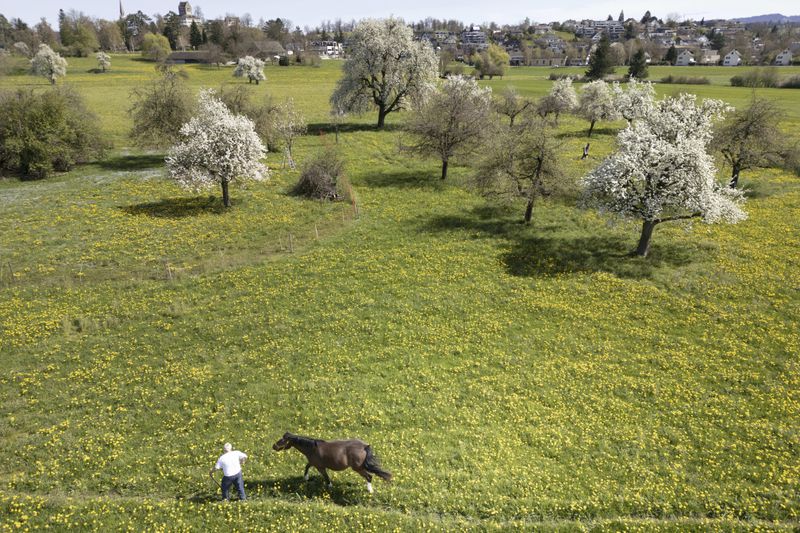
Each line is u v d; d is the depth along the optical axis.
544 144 39.91
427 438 19.88
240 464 17.17
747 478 17.97
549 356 25.30
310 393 22.56
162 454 19.41
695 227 40.69
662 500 17.00
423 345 26.16
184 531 15.81
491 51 187.88
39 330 27.66
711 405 21.66
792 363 23.97
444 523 16.14
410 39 75.38
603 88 77.50
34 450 19.66
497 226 41.78
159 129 59.62
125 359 25.50
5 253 36.31
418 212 45.38
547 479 17.84
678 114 42.94
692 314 28.44
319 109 97.31
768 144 46.38
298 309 29.70
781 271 32.69
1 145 52.59
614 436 20.00
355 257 36.62
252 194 50.00
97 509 16.78
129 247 38.00
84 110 61.31
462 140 52.25
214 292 32.06
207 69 169.88
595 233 40.03
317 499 17.12
